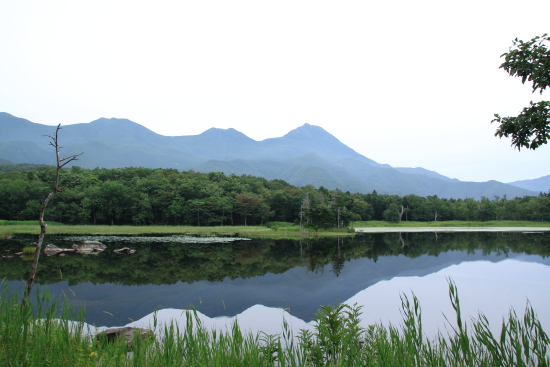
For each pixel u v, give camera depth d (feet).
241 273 93.86
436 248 153.58
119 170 403.95
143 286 76.64
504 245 163.02
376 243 180.04
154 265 103.50
